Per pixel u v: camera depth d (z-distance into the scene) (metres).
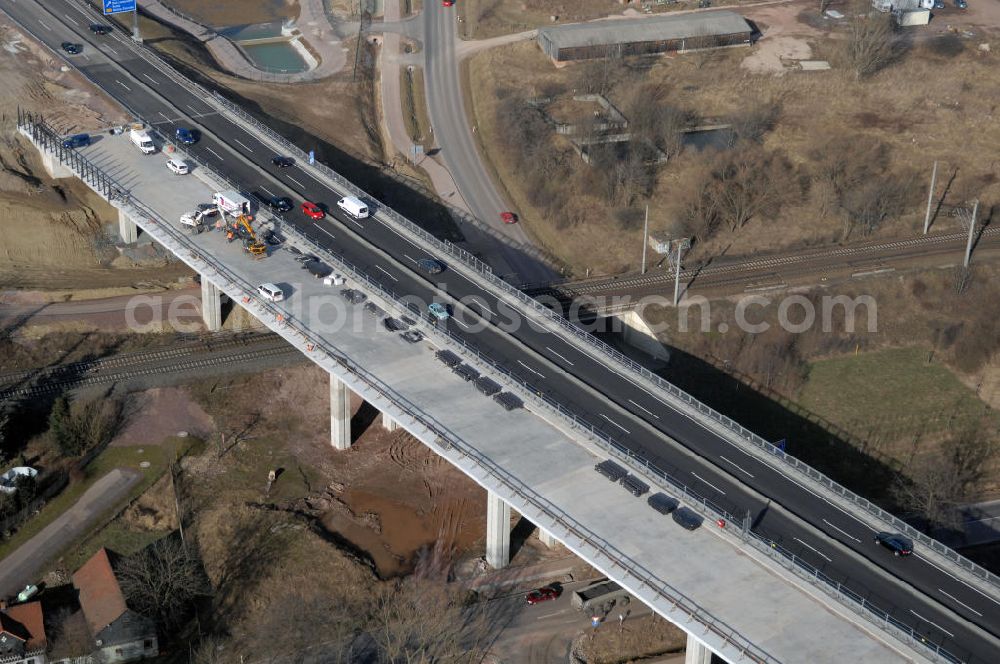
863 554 120.19
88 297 183.12
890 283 188.25
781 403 170.50
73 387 164.50
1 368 168.50
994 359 178.88
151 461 154.25
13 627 124.44
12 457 153.50
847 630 108.69
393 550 142.62
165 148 192.62
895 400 171.38
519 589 135.88
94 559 136.25
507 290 163.25
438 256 170.75
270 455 156.88
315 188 187.38
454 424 133.62
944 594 115.56
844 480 157.88
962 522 150.88
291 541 141.75
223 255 164.62
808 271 191.75
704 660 117.00
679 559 116.12
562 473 127.19
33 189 193.75
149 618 127.56
